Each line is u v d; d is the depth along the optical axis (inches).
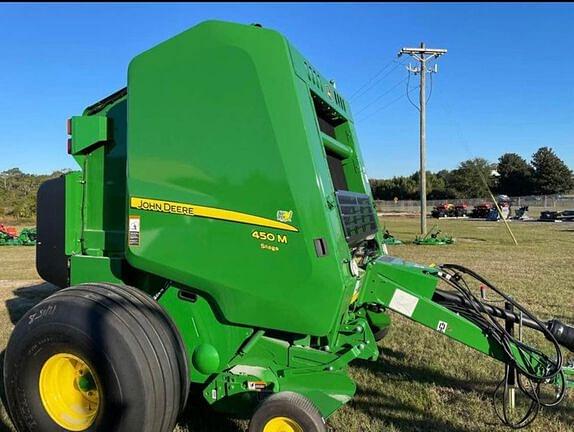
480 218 1791.3
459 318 138.6
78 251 152.9
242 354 127.6
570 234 952.3
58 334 115.0
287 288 118.2
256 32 119.2
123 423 110.3
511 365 136.6
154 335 115.9
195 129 122.6
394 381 181.3
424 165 1005.8
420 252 642.8
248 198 119.1
